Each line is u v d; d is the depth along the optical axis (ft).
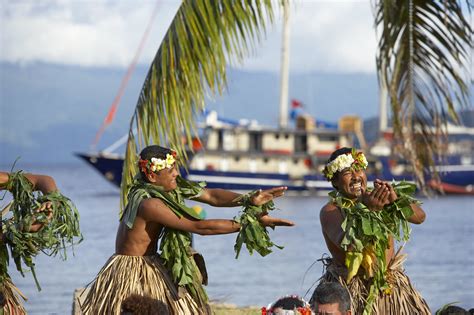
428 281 75.87
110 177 216.95
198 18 32.14
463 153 235.81
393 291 25.25
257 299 62.95
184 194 24.35
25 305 57.31
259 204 23.06
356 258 24.17
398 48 43.50
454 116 45.27
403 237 24.71
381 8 42.60
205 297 24.72
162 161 24.08
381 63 44.11
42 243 23.93
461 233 134.10
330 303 21.27
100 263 85.40
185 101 32.63
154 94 33.17
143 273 24.03
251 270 83.61
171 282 24.32
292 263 90.43
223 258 95.86
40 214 23.97
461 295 66.49
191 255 24.43
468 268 86.84
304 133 219.82
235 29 32.07
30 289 65.98
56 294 63.00
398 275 25.66
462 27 42.11
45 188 24.67
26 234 23.82
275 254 100.58
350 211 24.13
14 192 24.61
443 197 236.63
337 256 25.30
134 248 24.22
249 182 213.66
